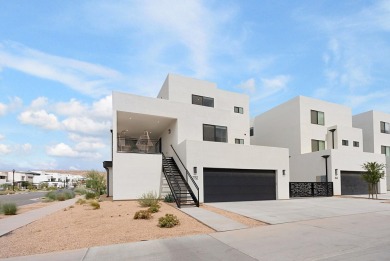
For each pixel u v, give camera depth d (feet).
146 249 21.12
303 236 25.05
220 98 81.66
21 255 20.17
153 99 61.52
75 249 21.44
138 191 56.29
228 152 57.77
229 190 56.95
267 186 61.72
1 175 271.08
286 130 89.66
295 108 86.07
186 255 19.53
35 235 26.61
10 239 25.25
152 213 38.22
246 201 56.54
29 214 42.27
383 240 23.43
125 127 74.28
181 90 72.28
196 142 54.65
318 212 39.75
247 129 84.89
